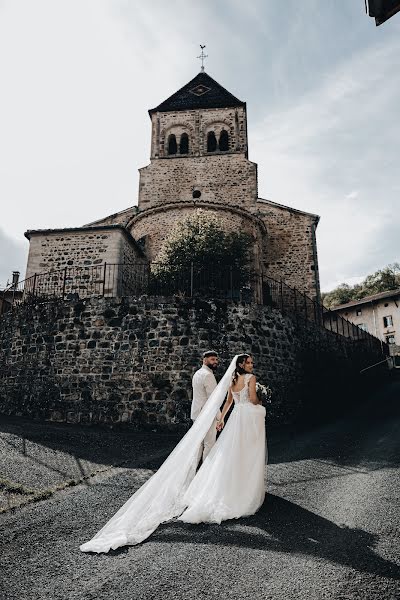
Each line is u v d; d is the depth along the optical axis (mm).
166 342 10984
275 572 3182
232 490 4504
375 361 20266
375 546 3547
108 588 3082
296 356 12945
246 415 4910
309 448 7754
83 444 8367
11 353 12477
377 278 47188
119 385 10820
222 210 18953
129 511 4262
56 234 15969
